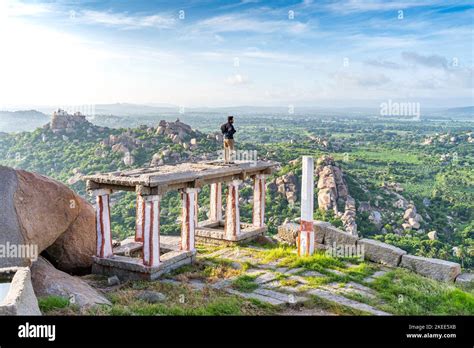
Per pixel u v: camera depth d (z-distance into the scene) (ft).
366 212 135.64
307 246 47.24
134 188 42.93
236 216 54.03
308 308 34.71
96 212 44.34
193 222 47.11
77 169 146.10
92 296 34.50
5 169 40.73
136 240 52.70
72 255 45.47
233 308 33.30
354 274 42.11
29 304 25.86
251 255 49.57
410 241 120.47
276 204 120.98
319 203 134.92
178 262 44.78
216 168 50.57
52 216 42.09
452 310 35.14
